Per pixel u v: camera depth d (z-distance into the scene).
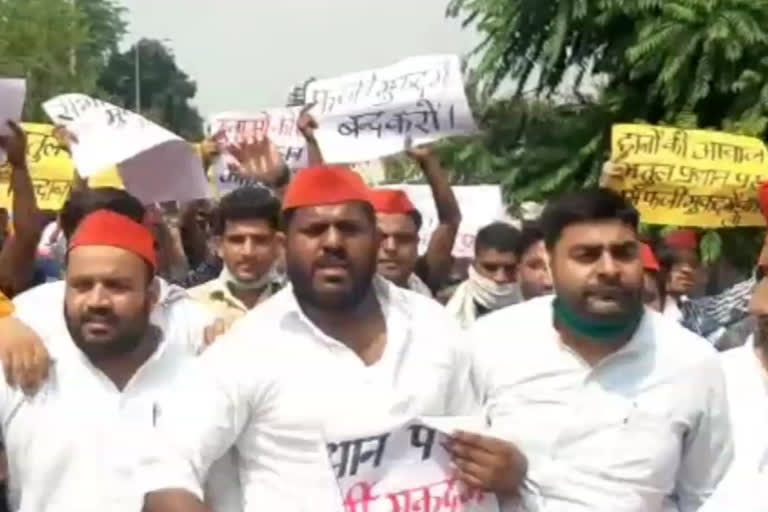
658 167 7.05
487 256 7.35
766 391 4.30
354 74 6.79
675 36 11.38
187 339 4.68
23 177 5.55
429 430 4.02
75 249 4.39
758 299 4.25
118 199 5.05
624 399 4.19
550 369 4.22
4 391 4.39
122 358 4.48
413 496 4.00
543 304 4.36
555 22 12.40
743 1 11.25
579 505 4.18
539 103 12.92
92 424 4.41
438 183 6.82
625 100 12.09
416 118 6.69
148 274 4.44
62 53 44.16
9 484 4.56
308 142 6.64
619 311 4.12
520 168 12.33
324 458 3.97
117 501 4.39
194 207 8.28
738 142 7.11
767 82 11.27
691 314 6.90
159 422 4.24
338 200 4.00
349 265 4.00
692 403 4.22
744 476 4.04
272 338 4.04
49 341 4.46
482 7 12.91
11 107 5.50
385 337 4.10
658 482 4.20
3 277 5.56
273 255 6.34
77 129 6.38
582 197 4.14
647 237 9.19
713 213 7.10
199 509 3.93
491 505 4.11
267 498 4.02
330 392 4.00
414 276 6.73
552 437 4.20
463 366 4.21
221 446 4.01
